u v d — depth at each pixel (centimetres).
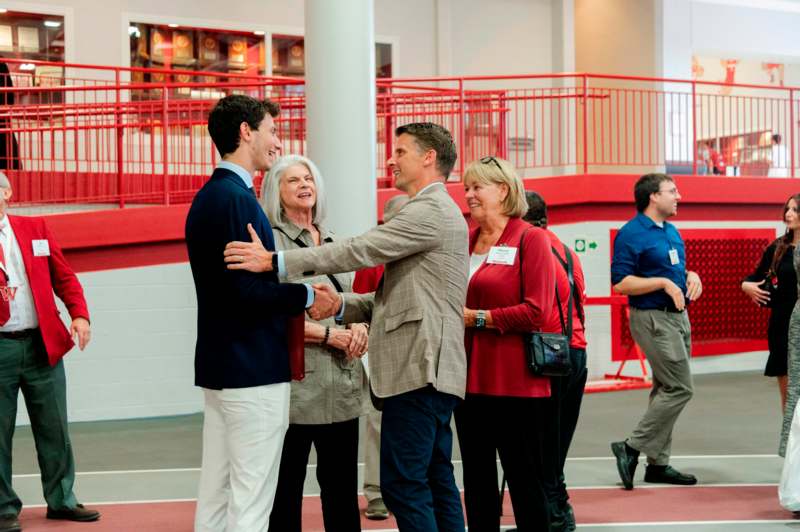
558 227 987
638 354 991
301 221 360
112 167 1034
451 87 1384
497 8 1422
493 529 358
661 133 1408
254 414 295
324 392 343
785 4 1614
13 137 892
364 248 302
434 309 312
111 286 809
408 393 309
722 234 1068
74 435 732
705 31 1548
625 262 522
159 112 1015
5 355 457
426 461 310
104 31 1164
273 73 1276
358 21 737
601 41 1498
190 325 834
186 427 766
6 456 455
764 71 1770
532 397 349
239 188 298
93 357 803
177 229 823
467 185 375
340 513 350
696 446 651
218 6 1238
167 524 467
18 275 466
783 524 450
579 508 482
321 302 317
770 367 569
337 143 732
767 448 643
